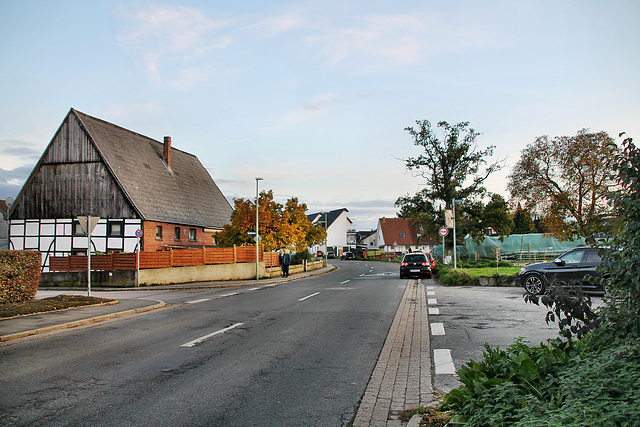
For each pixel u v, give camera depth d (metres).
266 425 4.95
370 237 116.56
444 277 24.38
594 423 3.19
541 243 43.22
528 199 47.00
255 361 7.82
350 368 7.30
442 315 12.52
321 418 5.15
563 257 16.23
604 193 4.85
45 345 9.41
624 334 4.46
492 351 5.48
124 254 28.48
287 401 5.74
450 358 7.71
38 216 39.31
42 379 6.82
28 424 5.01
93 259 29.23
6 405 5.64
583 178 43.62
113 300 16.66
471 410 4.23
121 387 6.38
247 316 13.38
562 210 44.78
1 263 14.51
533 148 46.69
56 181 39.19
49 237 38.84
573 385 3.92
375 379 6.67
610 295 4.78
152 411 5.40
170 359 8.05
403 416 5.15
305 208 48.12
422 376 6.79
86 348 9.08
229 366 7.51
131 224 37.41
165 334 10.60
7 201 43.84
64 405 5.63
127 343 9.57
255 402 5.71
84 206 38.34
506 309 13.27
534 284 16.52
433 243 98.88
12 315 12.81
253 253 34.34
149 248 37.91
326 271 43.88
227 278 31.95
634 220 4.52
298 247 41.94
